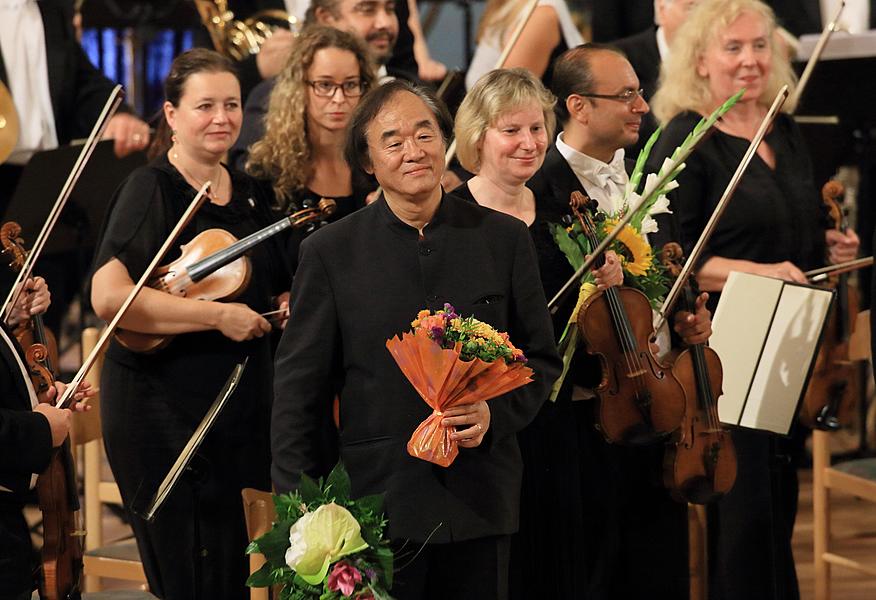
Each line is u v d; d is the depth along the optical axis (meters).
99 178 17.00
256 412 13.05
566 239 11.90
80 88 19.05
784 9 21.14
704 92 14.29
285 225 12.83
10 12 18.41
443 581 10.10
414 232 10.22
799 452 14.90
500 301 10.21
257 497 11.55
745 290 13.16
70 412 10.65
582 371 12.34
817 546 15.48
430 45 25.59
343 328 10.11
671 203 13.49
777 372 13.05
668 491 12.95
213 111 13.02
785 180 14.30
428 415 9.92
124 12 23.20
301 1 20.81
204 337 12.88
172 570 12.73
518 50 17.52
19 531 10.45
